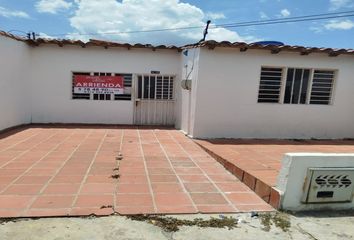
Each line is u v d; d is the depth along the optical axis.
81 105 10.69
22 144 7.37
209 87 8.63
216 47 8.38
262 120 9.11
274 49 8.50
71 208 3.88
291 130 9.37
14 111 9.45
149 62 10.82
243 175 5.28
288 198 4.15
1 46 8.36
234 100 8.84
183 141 8.47
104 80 10.71
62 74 10.45
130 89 10.91
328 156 4.16
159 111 11.20
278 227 3.73
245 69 8.76
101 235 3.33
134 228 3.52
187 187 4.89
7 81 8.85
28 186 4.57
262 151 7.18
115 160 6.22
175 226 3.61
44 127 9.88
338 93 9.48
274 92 9.20
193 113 8.78
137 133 9.47
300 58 9.02
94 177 5.10
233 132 8.99
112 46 10.29
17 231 3.31
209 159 6.71
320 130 9.55
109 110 10.88
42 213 3.71
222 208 4.16
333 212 4.24
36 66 10.29
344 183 4.25
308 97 9.38
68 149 7.00
